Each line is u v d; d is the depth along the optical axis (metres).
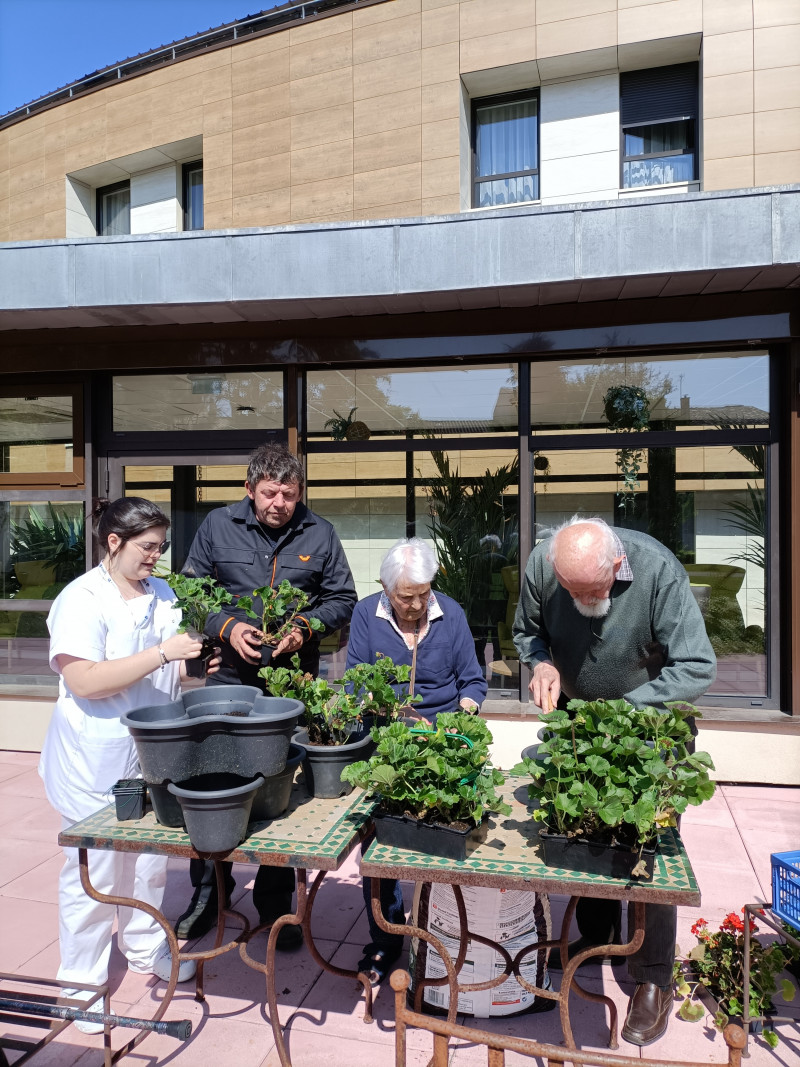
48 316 4.83
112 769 2.28
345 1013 2.44
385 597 2.72
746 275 4.04
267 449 2.88
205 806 1.74
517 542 4.86
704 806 4.14
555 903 3.21
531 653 2.66
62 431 5.39
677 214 3.96
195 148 8.76
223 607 2.90
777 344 4.51
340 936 2.91
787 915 2.26
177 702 2.10
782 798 4.24
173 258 4.50
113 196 9.82
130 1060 2.21
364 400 5.03
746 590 4.62
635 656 2.46
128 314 4.76
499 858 1.81
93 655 2.24
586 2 6.93
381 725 2.32
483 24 7.20
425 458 4.98
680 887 1.65
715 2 6.65
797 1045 2.29
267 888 2.76
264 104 8.03
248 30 8.40
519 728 4.60
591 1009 2.46
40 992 2.40
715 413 4.62
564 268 4.09
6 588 5.53
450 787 1.84
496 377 4.86
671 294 4.40
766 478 4.59
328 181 7.72
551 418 4.80
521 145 7.63
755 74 6.60
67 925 2.33
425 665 2.64
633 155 7.29
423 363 4.93
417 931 1.91
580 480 4.79
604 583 2.25
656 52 6.96
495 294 4.35
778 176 6.58
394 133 7.48
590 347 4.55
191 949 2.77
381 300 4.45
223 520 3.00
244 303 4.51
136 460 5.35
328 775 2.16
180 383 5.26
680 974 2.55
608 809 1.64
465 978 2.34
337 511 5.12
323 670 5.09
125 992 2.55
